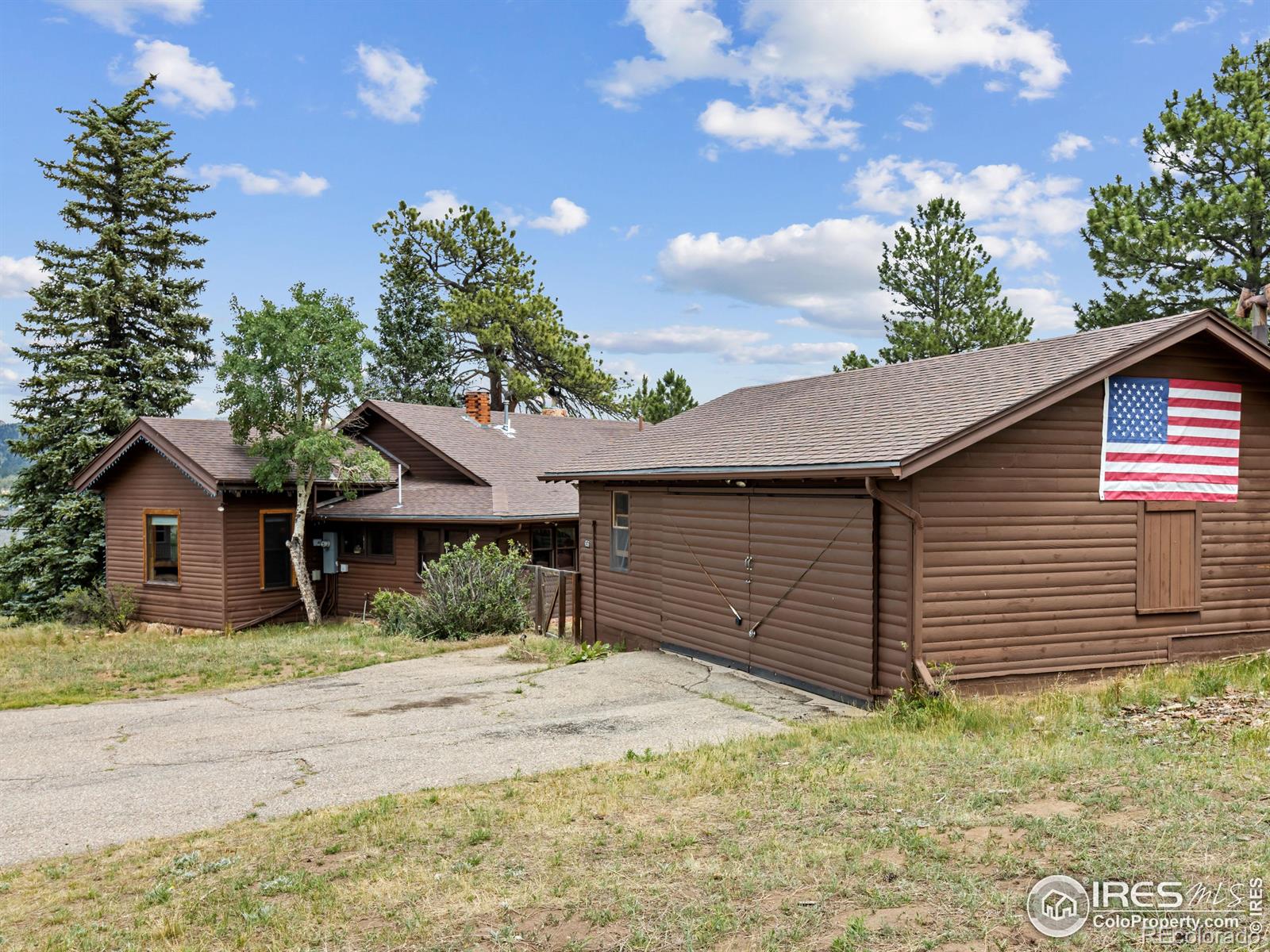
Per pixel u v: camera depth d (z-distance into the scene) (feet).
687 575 50.52
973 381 42.32
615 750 31.86
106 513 82.43
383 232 152.66
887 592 36.27
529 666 50.49
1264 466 42.11
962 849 19.72
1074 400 38.01
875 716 34.30
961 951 15.35
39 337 94.99
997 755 26.96
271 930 18.26
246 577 74.43
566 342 148.77
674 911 17.71
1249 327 77.71
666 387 134.21
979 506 36.29
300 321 71.72
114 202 100.01
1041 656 37.35
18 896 20.97
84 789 29.55
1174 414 40.04
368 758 31.94
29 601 91.61
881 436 38.06
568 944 16.76
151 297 97.91
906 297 113.60
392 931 17.84
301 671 51.85
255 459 76.33
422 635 63.26
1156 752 26.45
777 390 62.75
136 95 101.86
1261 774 23.85
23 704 45.34
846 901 17.57
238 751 33.91
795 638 41.75
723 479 46.85
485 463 83.82
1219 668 38.55
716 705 38.52
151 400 97.86
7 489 95.30
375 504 78.69
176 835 25.00
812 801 23.65
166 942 18.04
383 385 148.46
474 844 22.43
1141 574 39.32
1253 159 86.79
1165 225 87.76
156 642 67.92
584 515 62.39
